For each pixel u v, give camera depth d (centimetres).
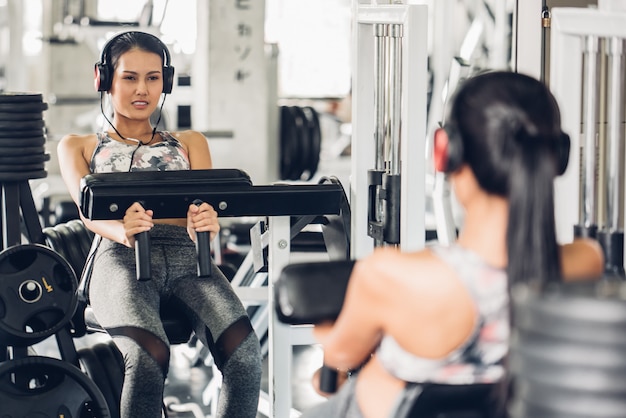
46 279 324
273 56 833
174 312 335
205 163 362
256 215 320
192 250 337
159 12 812
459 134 184
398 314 184
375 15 320
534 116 181
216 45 788
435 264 183
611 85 256
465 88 187
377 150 337
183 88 807
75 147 347
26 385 330
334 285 213
